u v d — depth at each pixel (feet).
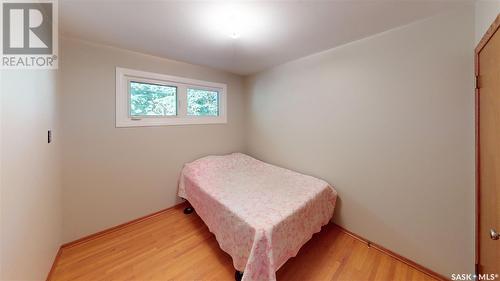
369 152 6.14
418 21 5.02
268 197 5.82
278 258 4.46
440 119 4.79
